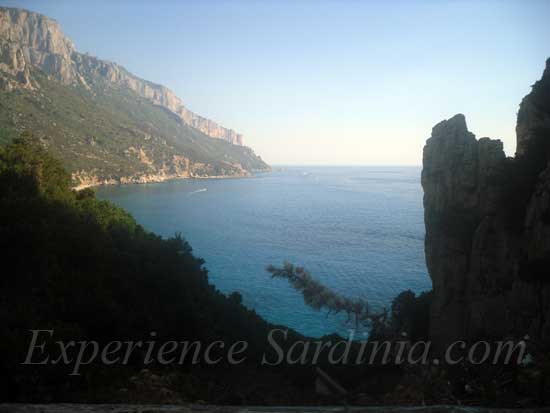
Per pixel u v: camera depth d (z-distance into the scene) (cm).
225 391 1330
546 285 1523
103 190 18212
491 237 1853
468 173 2002
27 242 2164
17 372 1048
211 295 2789
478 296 1822
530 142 1856
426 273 6281
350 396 937
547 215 1552
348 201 17575
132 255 2723
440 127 2139
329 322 4419
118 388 1099
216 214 13112
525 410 384
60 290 2019
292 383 1434
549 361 688
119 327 1844
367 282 5741
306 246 8506
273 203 16600
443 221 2056
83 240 2530
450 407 385
